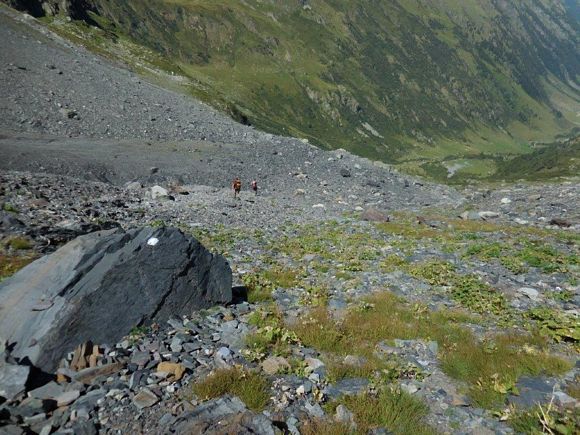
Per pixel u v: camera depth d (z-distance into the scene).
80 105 60.47
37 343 9.52
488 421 8.99
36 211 22.94
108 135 56.16
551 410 8.98
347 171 64.00
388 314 14.87
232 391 9.15
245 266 20.33
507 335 13.21
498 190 66.50
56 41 92.19
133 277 11.73
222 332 12.04
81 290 10.83
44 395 8.45
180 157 53.00
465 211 42.41
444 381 10.59
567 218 37.94
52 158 39.53
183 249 13.09
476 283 18.81
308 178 58.62
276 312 14.19
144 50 171.38
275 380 9.89
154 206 33.47
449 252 24.84
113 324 10.88
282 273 19.45
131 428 7.80
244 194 45.31
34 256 16.56
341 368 10.57
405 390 9.91
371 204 48.88
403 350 12.16
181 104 85.06
